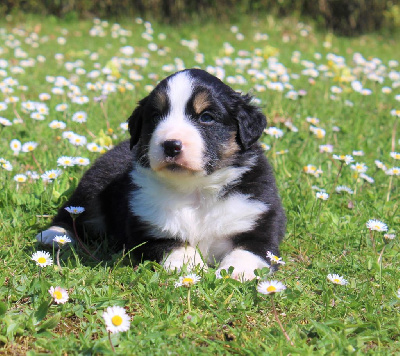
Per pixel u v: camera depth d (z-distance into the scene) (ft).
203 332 3.19
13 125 5.26
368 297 3.46
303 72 7.34
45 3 12.60
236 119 3.73
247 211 3.71
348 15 13.02
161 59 8.91
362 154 4.90
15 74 7.34
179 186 3.70
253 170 3.76
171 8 12.66
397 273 3.63
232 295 3.39
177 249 3.69
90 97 6.32
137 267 3.61
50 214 4.19
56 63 8.30
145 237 3.75
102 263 3.70
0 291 3.36
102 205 4.04
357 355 3.09
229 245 3.76
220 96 3.70
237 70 7.64
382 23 13.12
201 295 3.38
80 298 3.32
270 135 4.93
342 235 4.00
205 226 3.73
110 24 12.02
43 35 10.80
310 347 3.10
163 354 3.06
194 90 3.66
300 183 4.51
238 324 3.26
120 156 4.09
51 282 3.41
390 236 3.62
